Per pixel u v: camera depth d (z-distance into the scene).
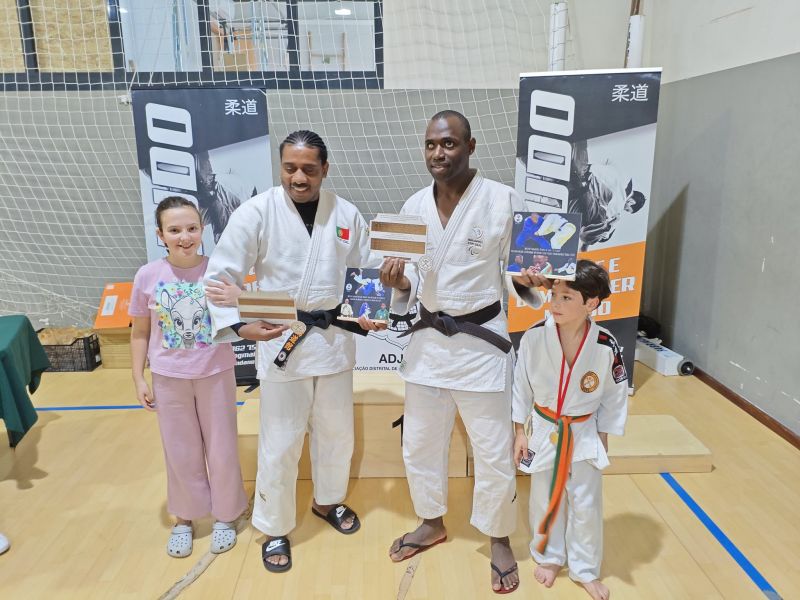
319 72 4.02
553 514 1.85
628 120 3.18
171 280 1.96
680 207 4.02
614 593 1.86
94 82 3.97
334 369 1.94
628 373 3.44
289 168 1.77
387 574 1.96
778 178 2.97
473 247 1.73
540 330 1.78
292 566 2.00
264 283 1.91
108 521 2.27
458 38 4.02
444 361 1.79
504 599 1.83
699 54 3.72
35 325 4.36
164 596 1.87
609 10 4.12
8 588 1.90
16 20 3.87
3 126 4.01
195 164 3.36
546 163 3.28
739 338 3.33
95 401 3.44
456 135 1.64
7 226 4.20
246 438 2.53
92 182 4.12
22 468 2.68
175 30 4.01
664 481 2.51
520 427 1.88
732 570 1.97
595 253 3.34
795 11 2.82
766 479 2.53
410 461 1.95
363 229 2.04
